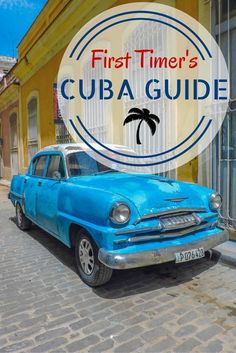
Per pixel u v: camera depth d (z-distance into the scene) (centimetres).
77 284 413
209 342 284
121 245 344
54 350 281
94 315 336
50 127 1220
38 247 586
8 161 1931
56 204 464
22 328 317
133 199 360
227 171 539
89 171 500
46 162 571
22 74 1484
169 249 354
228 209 538
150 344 284
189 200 390
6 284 426
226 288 385
